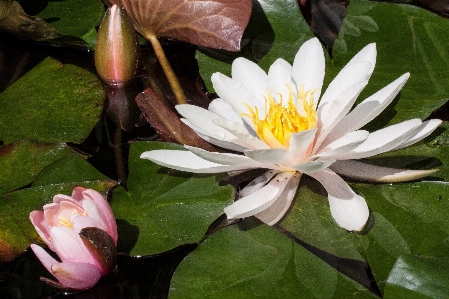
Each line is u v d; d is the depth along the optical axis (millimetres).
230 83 629
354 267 599
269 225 609
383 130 615
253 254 601
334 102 604
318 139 613
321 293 587
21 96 672
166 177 632
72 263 591
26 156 640
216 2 672
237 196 625
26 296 601
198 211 618
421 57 668
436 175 621
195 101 672
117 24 670
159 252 606
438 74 659
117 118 671
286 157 608
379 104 614
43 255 593
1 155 640
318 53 639
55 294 603
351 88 599
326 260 602
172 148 641
